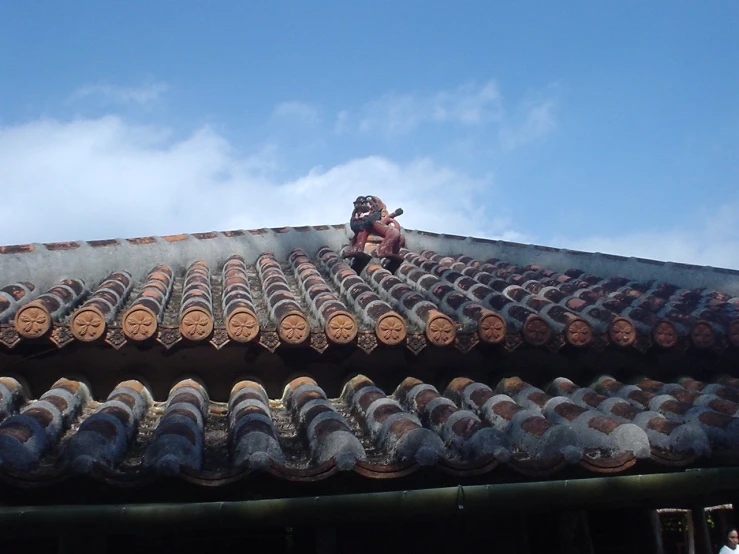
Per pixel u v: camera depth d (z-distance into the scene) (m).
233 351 5.68
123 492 4.08
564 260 9.45
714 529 9.45
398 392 5.90
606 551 6.17
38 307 5.00
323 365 5.92
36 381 5.47
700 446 4.65
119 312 6.23
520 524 5.57
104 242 7.78
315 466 4.20
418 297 6.64
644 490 4.57
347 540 5.30
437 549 5.41
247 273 8.41
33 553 4.86
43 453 4.39
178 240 8.42
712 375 6.53
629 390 5.90
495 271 9.20
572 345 5.78
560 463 4.43
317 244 9.52
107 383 5.64
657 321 6.00
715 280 8.73
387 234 8.62
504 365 6.12
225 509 4.12
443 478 4.41
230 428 5.04
